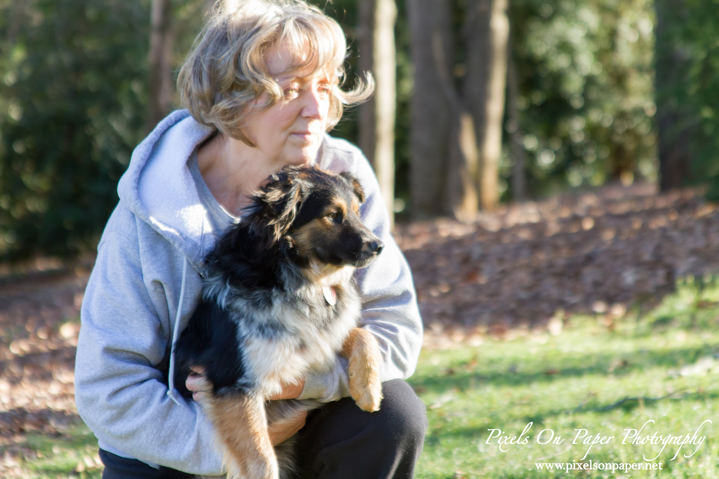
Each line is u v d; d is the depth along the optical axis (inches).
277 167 108.3
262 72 95.7
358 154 123.0
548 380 236.2
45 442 210.8
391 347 106.6
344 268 109.6
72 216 852.6
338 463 100.2
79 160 861.2
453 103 721.6
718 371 202.4
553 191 1098.1
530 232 529.0
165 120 107.9
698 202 487.8
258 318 99.1
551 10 940.0
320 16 101.7
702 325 282.8
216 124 99.6
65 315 483.8
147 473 99.7
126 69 842.2
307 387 100.1
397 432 97.8
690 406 168.4
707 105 446.6
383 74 555.8
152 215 96.4
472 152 729.6
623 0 981.2
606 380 221.3
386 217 122.3
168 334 102.5
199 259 99.2
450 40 764.0
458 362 285.1
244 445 94.7
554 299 378.9
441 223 659.4
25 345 405.7
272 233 101.7
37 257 896.9
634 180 1116.5
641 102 1021.8
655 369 224.5
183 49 743.1
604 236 465.1
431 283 457.7
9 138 827.4
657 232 438.6
